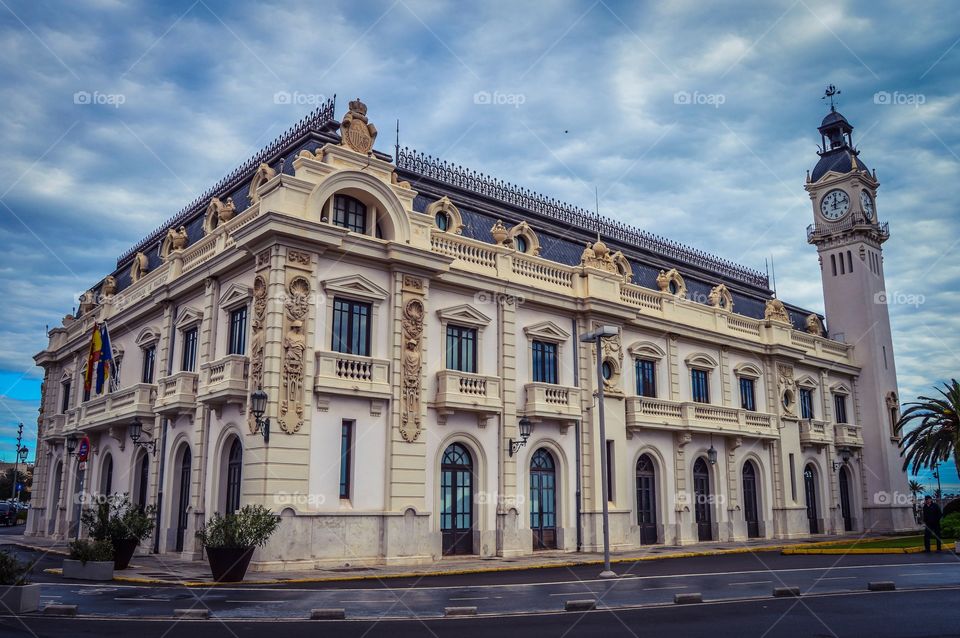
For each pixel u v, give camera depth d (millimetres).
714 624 12758
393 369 25281
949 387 41281
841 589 17938
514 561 25875
